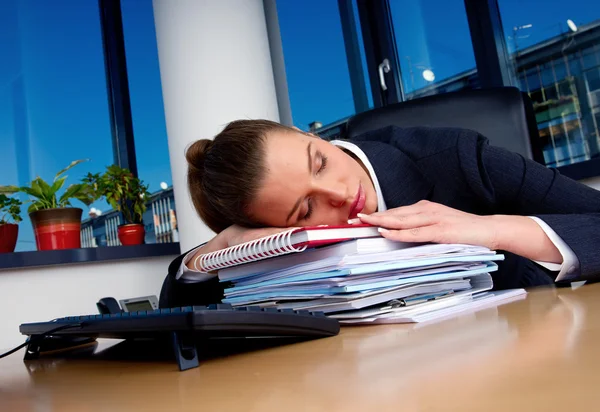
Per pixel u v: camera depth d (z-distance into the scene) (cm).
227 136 99
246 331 44
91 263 229
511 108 145
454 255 62
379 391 27
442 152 108
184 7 242
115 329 48
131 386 39
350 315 56
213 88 239
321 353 42
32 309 211
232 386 33
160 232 306
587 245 71
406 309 55
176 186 242
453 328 45
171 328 42
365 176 104
